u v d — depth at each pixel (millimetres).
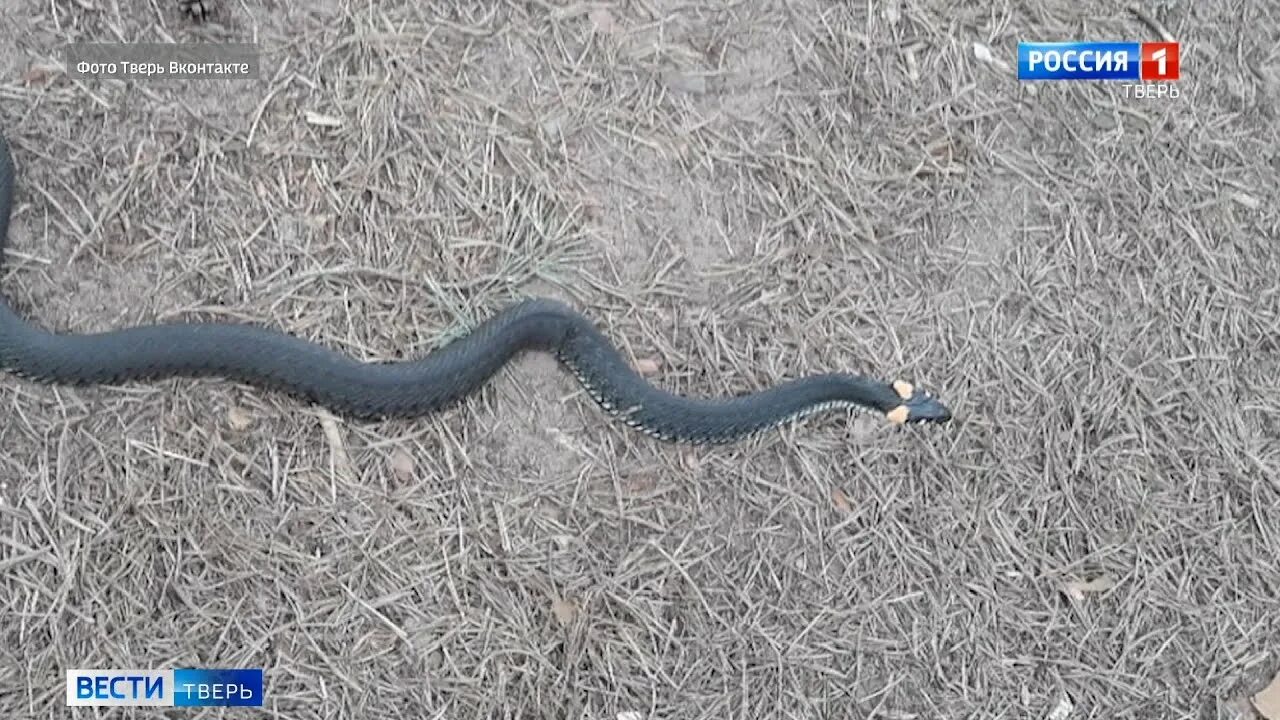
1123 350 1316
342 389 1239
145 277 1241
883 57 1307
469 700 1254
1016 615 1300
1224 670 1316
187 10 1248
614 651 1266
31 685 1219
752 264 1290
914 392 1281
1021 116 1317
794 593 1282
